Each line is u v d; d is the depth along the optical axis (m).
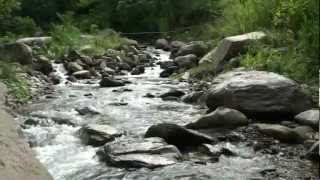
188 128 8.10
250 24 14.74
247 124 8.20
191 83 12.88
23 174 3.16
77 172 6.38
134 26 27.02
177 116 9.31
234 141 7.49
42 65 14.95
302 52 11.35
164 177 6.09
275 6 14.11
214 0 22.92
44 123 8.78
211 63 13.69
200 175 6.14
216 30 18.25
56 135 8.02
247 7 15.29
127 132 8.10
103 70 15.71
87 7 30.89
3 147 3.32
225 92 8.95
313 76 10.48
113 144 7.06
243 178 6.03
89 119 9.12
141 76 14.87
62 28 20.73
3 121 3.77
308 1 12.29
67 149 7.34
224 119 8.11
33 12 30.27
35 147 7.44
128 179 6.06
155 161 6.52
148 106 10.30
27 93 11.52
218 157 6.80
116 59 17.38
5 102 9.82
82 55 16.92
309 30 11.35
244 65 11.95
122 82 13.25
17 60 14.63
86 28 27.72
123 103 10.57
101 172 6.34
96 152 7.08
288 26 12.84
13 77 12.03
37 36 22.86
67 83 13.87
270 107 8.55
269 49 12.23
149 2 26.23
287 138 7.41
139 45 22.97
